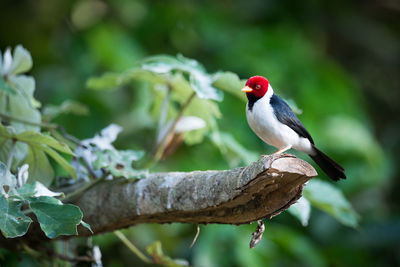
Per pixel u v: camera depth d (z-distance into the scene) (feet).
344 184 38.50
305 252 33.06
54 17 44.93
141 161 24.52
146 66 21.04
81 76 39.55
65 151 18.43
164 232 35.01
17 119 20.47
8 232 14.92
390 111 51.29
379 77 52.44
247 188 15.75
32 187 16.34
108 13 45.29
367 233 39.14
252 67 39.04
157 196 18.31
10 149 19.36
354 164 38.93
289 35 42.42
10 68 21.02
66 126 35.86
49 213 15.40
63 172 29.43
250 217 17.40
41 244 22.27
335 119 39.47
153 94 26.08
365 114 43.45
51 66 41.78
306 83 39.78
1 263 25.64
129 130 36.24
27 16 44.37
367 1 54.65
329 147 38.65
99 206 19.49
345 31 49.70
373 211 40.65
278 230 32.94
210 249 31.53
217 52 41.45
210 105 23.91
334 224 38.52
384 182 40.55
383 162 40.86
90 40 40.60
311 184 23.34
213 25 42.27
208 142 35.58
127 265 35.01
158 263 22.94
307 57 41.29
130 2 44.45
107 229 20.26
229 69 39.65
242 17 44.55
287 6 45.75
